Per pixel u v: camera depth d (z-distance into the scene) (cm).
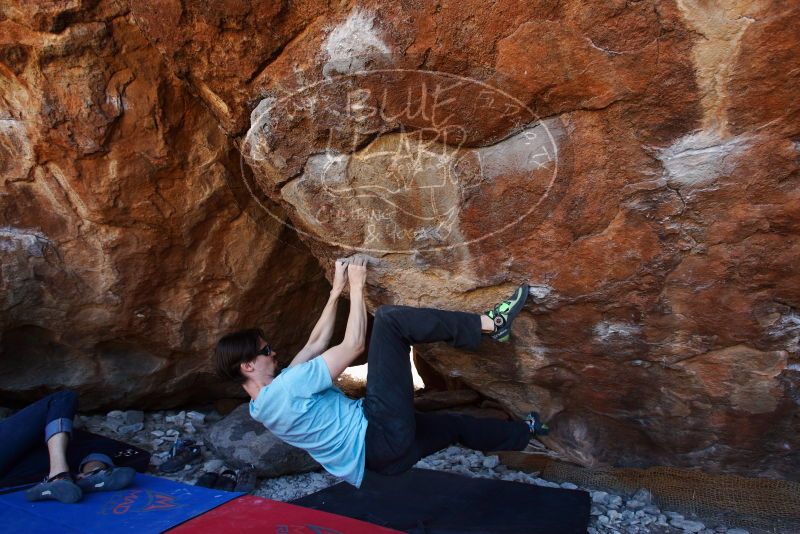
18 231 326
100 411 420
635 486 307
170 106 298
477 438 257
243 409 370
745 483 286
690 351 249
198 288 371
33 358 383
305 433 229
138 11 220
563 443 322
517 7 189
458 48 199
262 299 393
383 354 236
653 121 199
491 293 256
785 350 235
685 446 286
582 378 281
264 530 231
